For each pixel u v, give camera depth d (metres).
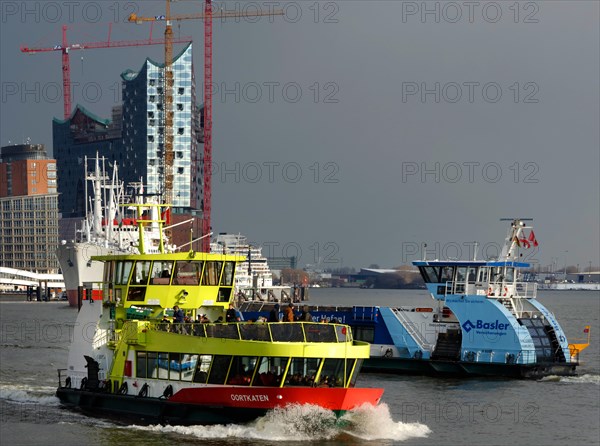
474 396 166.62
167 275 138.00
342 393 119.69
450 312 199.50
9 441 123.62
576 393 170.12
